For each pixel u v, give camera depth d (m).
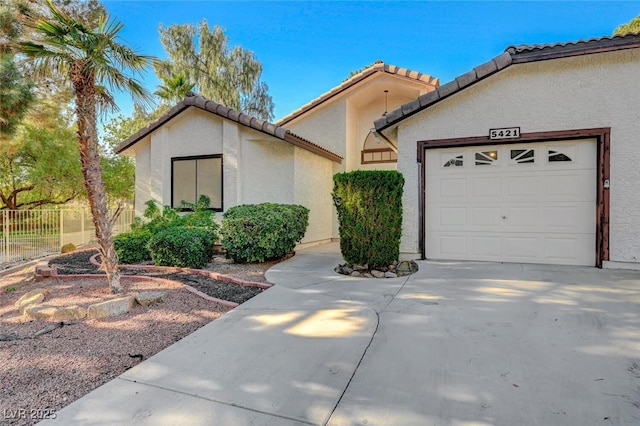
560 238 7.28
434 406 2.57
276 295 5.58
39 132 14.34
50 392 2.91
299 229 9.38
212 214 9.67
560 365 3.12
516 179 7.55
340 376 3.02
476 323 4.17
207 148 11.02
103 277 6.97
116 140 19.16
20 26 7.40
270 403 2.66
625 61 6.71
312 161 11.89
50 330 4.27
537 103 7.25
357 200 7.15
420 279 6.39
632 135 6.69
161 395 2.80
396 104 14.33
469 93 7.68
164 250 7.79
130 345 3.85
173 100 19.81
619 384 2.79
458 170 7.94
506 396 2.67
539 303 4.84
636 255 6.69
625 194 6.75
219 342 3.81
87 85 5.36
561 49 6.80
